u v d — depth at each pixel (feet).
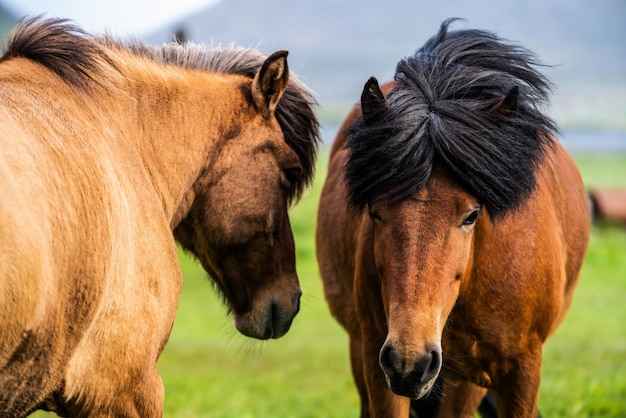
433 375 15.46
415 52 21.27
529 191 17.11
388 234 16.05
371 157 16.20
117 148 16.02
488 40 20.07
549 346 49.24
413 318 15.28
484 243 17.71
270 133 19.54
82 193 13.70
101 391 14.87
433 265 15.58
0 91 13.82
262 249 19.79
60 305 13.07
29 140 13.01
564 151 23.54
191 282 78.38
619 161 247.09
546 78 20.13
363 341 19.70
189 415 32.01
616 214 111.04
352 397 37.35
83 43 16.61
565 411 30.09
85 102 15.74
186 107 18.58
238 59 20.75
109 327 14.66
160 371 43.68
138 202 15.79
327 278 24.12
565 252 20.88
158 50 19.83
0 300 11.34
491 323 18.39
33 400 13.57
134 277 15.21
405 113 16.46
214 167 18.99
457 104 16.79
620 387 33.81
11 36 15.76
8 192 11.59
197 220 19.38
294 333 60.29
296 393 38.37
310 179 21.17
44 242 12.25
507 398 19.25
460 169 15.92
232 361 48.21
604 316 62.54
